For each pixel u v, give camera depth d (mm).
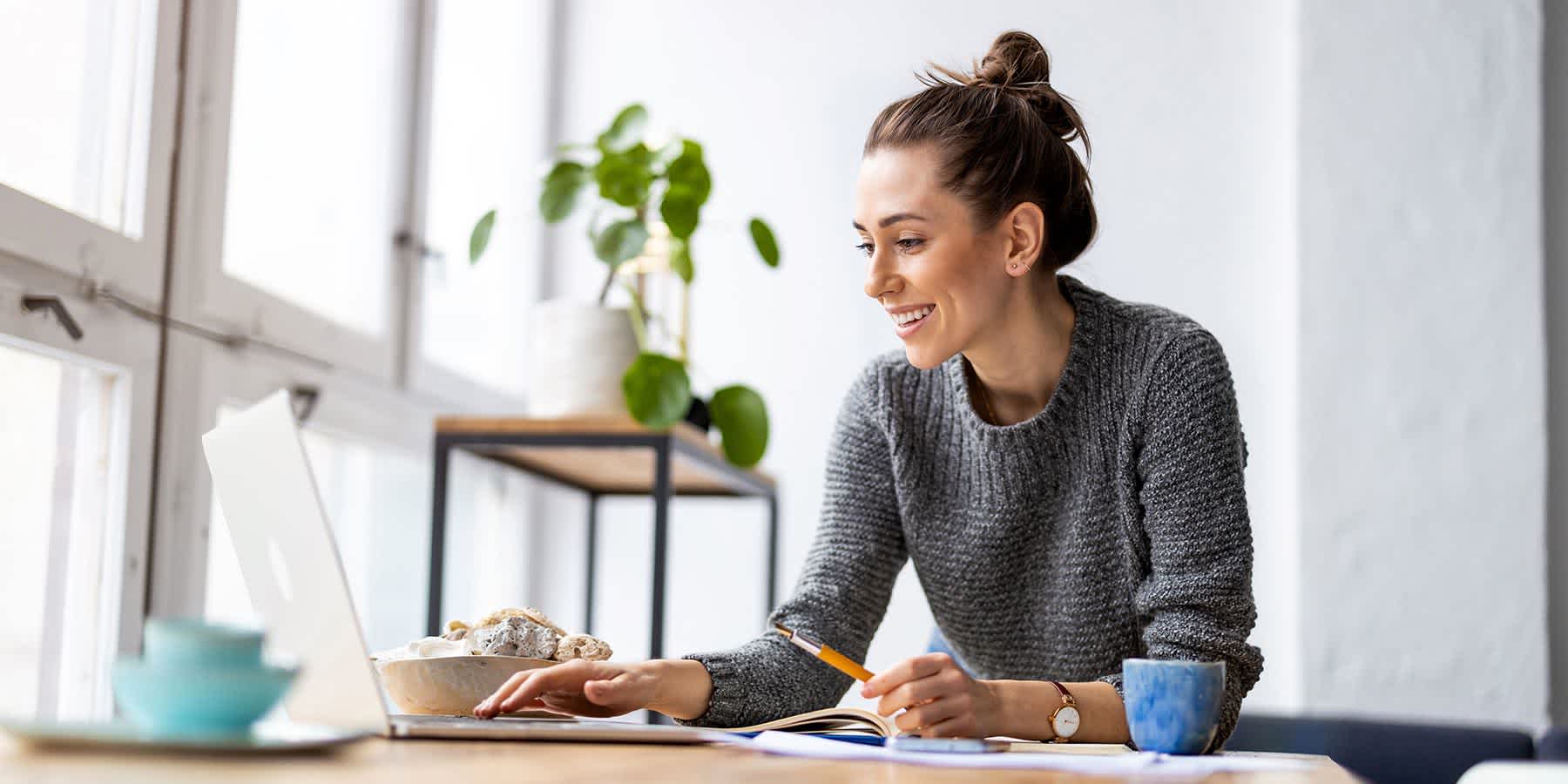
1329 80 2963
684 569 3166
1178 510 1317
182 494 1944
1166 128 3057
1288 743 2021
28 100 1692
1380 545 2857
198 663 714
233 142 2146
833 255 3164
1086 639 1440
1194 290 3008
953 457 1492
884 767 841
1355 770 1984
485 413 3027
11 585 1673
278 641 978
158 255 1878
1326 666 2846
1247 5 3059
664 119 3254
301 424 2273
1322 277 2924
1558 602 2908
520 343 3219
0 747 722
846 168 3186
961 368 1486
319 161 2410
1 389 1635
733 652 1320
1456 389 2875
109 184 1848
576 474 2689
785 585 3119
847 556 1504
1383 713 2822
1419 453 2867
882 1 3205
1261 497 2938
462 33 2986
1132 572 1395
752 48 3246
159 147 1879
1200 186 3031
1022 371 1440
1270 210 2998
